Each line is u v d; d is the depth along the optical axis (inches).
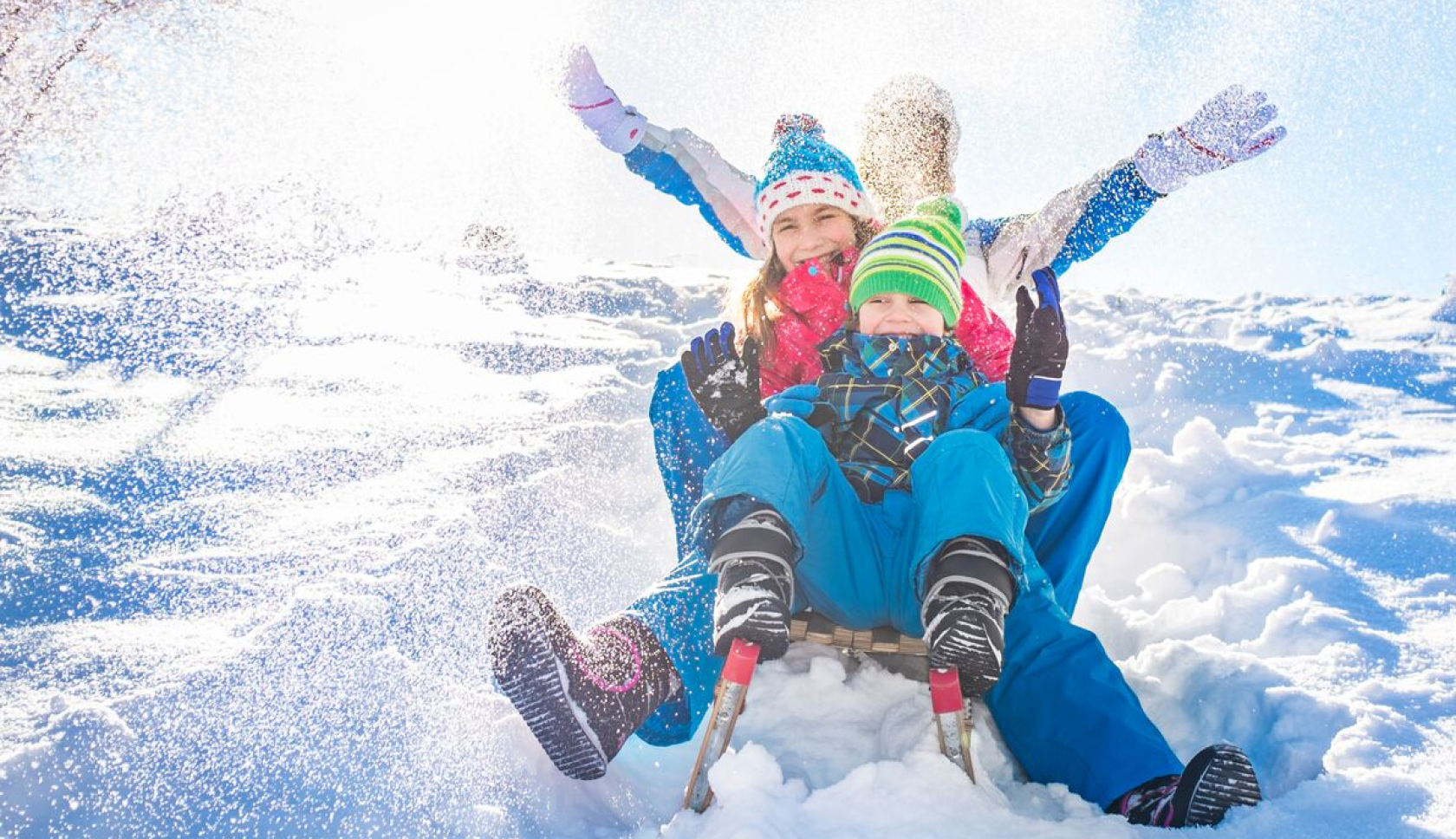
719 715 67.7
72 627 87.4
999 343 100.2
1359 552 118.6
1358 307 359.3
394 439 160.7
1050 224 111.9
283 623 90.7
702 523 74.3
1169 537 130.0
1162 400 207.9
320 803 67.2
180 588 97.6
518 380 216.7
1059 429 80.1
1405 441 173.3
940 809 65.2
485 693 81.8
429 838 65.7
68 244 346.9
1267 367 233.1
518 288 389.7
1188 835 64.7
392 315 301.4
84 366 205.5
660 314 351.3
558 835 68.4
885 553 78.9
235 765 69.6
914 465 75.9
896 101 123.6
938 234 92.1
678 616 77.2
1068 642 78.6
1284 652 96.7
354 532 116.5
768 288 105.3
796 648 86.5
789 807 65.1
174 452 145.2
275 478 135.9
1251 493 141.5
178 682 78.8
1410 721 80.0
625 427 177.5
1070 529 91.4
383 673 83.2
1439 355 255.9
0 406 164.4
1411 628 98.7
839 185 105.6
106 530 111.4
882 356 86.4
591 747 69.4
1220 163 106.1
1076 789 73.3
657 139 124.0
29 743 68.0
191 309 284.7
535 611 67.9
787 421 77.4
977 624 67.1
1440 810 66.7
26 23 323.6
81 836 61.4
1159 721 87.0
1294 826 65.0
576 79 120.3
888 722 76.8
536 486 139.1
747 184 123.3
